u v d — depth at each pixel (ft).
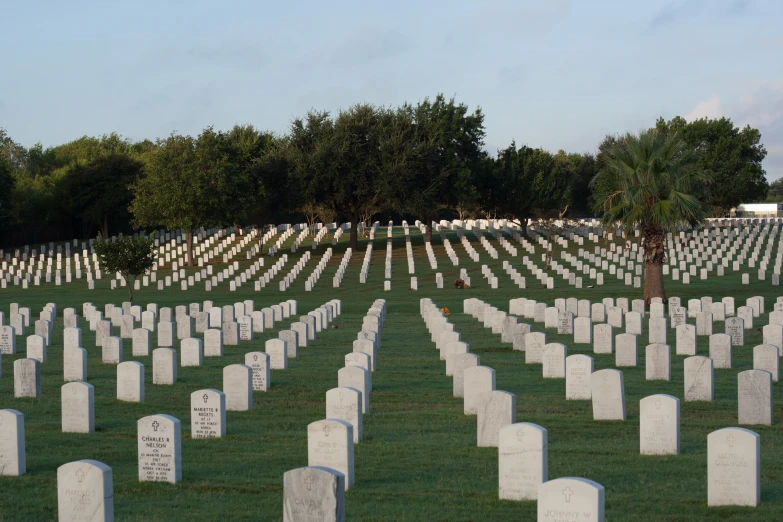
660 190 136.87
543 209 291.58
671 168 133.80
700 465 46.34
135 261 166.40
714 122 351.46
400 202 273.95
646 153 134.72
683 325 91.45
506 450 40.88
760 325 117.70
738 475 39.11
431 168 280.72
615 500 40.06
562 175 335.26
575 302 127.24
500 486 41.04
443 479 44.42
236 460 48.91
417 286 194.80
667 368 75.20
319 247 288.92
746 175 337.72
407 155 274.36
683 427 56.59
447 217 429.79
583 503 31.86
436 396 69.72
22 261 268.00
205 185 251.80
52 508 40.14
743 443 39.04
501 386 73.26
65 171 376.07
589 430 55.67
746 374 57.36
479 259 243.60
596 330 92.48
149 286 211.61
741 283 179.63
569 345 100.07
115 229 363.97
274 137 367.25
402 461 48.29
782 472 44.73
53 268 263.08
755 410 57.31
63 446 53.01
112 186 330.54
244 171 277.64
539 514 32.42
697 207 133.69
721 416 60.29
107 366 87.92
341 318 138.51
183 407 65.77
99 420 60.95
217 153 259.80
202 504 40.70
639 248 216.95
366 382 63.36
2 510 39.75
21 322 119.03
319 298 177.06
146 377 81.20
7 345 99.04
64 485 35.70
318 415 62.59
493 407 51.29
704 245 241.14
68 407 57.06
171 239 322.96
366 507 39.60
